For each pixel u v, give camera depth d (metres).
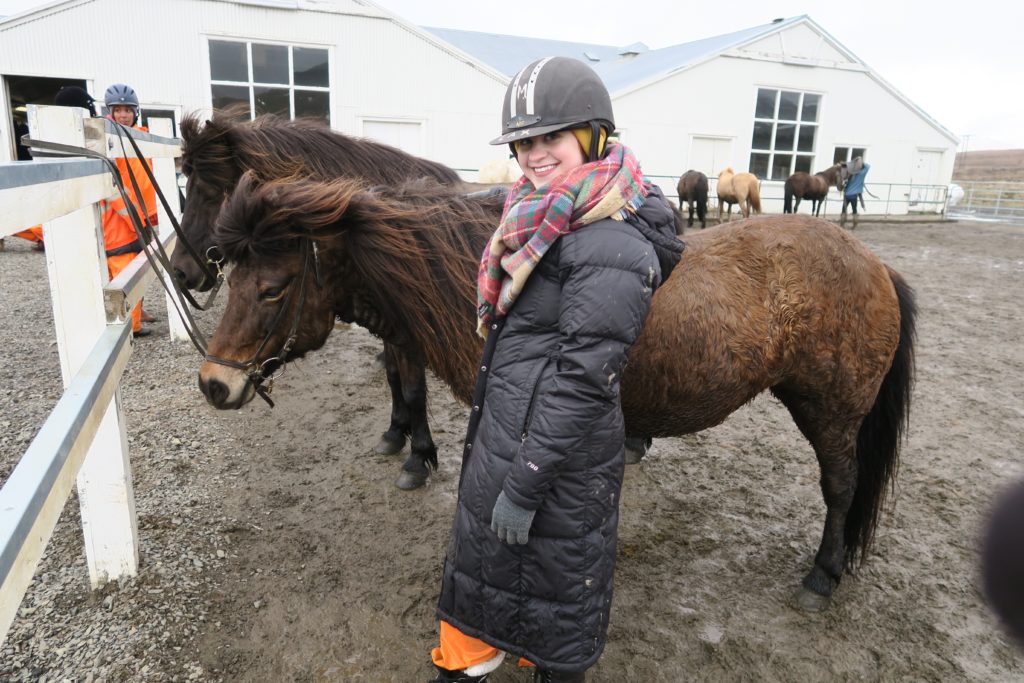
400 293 2.07
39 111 2.18
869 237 14.04
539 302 1.34
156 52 11.92
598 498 1.36
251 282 1.95
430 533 2.72
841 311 2.08
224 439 3.49
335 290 2.13
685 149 17.52
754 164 18.52
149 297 6.64
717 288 1.98
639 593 2.41
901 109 19.19
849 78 18.44
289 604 2.25
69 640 2.00
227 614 2.17
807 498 3.15
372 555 2.55
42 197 1.40
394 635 2.13
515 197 1.44
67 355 2.10
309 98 13.23
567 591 1.37
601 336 1.24
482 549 1.41
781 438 3.87
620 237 1.27
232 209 1.90
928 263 10.37
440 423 3.92
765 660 2.10
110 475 2.14
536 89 1.28
